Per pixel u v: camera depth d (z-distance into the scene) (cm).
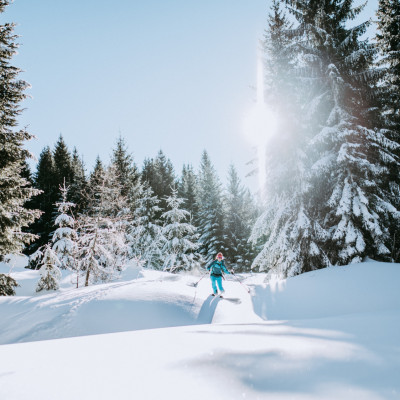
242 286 1059
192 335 247
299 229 1041
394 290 680
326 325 267
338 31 1170
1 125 1127
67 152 3969
